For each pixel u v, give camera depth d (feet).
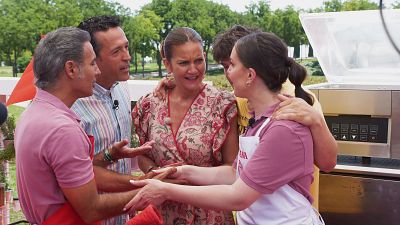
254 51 4.05
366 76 6.64
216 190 4.15
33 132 3.90
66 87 4.09
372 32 6.20
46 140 3.84
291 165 3.91
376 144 5.93
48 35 4.11
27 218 4.35
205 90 5.22
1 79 9.11
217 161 5.17
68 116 4.05
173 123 5.20
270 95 4.19
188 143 5.05
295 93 4.50
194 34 4.94
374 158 6.36
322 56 6.71
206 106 5.13
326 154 4.22
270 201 4.12
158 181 4.41
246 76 4.12
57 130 3.84
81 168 3.94
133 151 4.95
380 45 6.28
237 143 5.16
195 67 4.91
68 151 3.84
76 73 4.04
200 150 5.04
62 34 4.06
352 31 6.31
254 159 3.97
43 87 4.10
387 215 5.73
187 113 5.15
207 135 5.06
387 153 5.87
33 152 3.88
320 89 6.11
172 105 5.24
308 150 3.97
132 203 4.32
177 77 4.99
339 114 6.08
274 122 3.96
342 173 5.98
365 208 5.84
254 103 4.25
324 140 4.12
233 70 4.18
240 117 5.06
